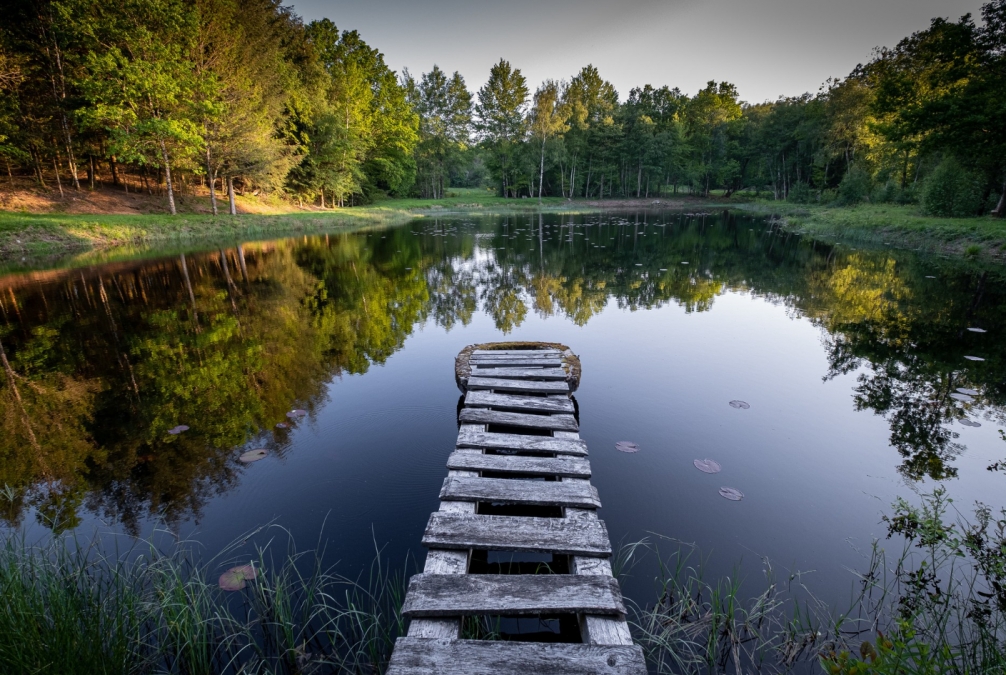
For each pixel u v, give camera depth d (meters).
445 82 44.50
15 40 16.42
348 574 2.42
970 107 15.49
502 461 3.03
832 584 2.37
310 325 7.38
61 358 5.77
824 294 9.42
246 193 27.31
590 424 4.16
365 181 37.12
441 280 11.16
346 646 2.04
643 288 10.20
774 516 2.91
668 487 3.22
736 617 2.18
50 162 21.30
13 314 7.82
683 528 2.81
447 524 2.41
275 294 9.52
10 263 12.38
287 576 2.39
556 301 9.08
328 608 2.21
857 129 30.44
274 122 25.30
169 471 3.38
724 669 1.94
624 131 48.38
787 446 3.76
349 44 35.75
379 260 14.10
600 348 6.28
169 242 17.33
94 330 6.96
